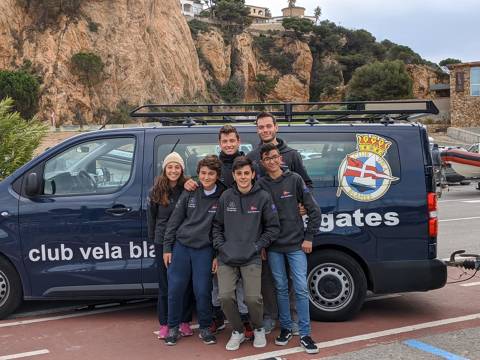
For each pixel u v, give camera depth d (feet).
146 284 18.74
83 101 198.80
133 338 17.60
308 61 341.62
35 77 192.85
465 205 53.42
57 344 17.15
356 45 374.43
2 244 19.02
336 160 18.66
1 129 36.81
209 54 300.61
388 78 248.73
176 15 256.11
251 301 15.90
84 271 18.84
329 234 18.25
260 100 327.67
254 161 17.33
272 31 349.82
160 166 19.02
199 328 17.44
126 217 18.70
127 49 216.13
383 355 15.66
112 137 19.51
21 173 19.52
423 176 18.45
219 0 346.95
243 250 15.74
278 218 16.17
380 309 20.21
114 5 218.59
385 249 18.35
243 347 16.51
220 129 18.75
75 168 19.45
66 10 207.31
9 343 17.30
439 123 187.83
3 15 195.83
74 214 18.88
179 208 16.60
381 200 18.37
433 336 17.22
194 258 16.49
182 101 244.83
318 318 18.61
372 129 18.83
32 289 19.16
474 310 20.02
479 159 62.18
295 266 16.28
